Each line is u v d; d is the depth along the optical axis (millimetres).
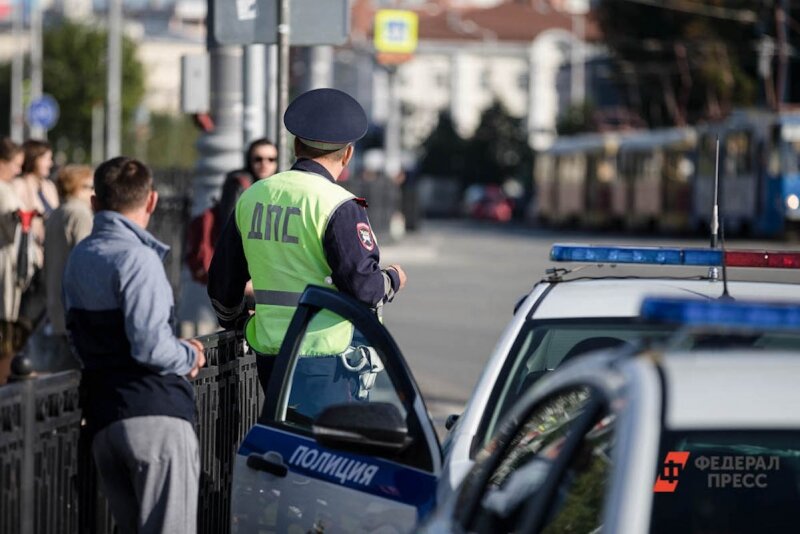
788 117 91438
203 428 14398
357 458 11094
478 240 107062
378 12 105750
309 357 12062
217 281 14305
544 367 12000
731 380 7191
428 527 9328
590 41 196000
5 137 25641
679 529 10461
